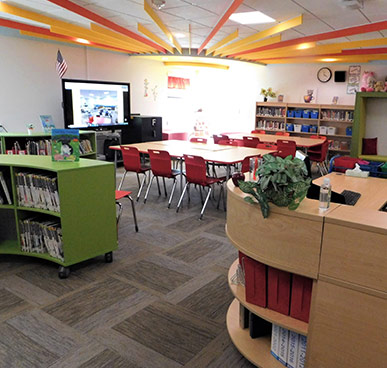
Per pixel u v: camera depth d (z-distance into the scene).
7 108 6.83
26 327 2.44
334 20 5.68
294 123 10.74
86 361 2.13
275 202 1.78
